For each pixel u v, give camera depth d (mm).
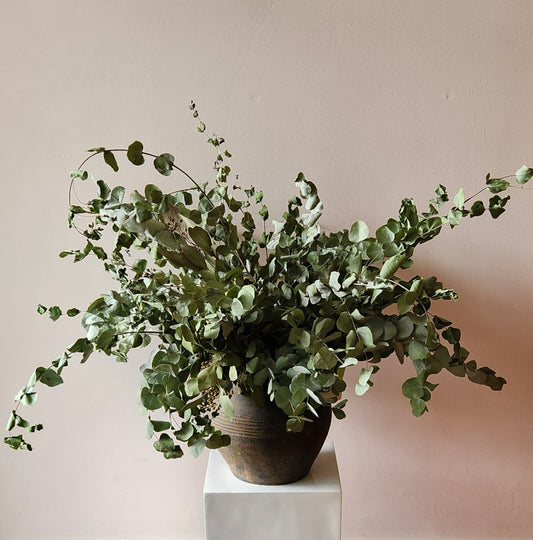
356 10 1527
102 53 1548
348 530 1662
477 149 1552
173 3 1536
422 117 1549
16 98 1560
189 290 1107
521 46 1527
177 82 1551
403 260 1086
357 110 1550
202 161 1566
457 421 1628
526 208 1562
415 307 1217
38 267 1601
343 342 1226
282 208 1573
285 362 1174
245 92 1550
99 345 1162
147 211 1090
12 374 1628
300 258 1268
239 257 1279
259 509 1284
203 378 1098
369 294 1199
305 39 1536
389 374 1613
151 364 1214
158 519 1663
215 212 1212
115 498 1661
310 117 1552
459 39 1529
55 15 1541
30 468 1655
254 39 1538
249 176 1566
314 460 1340
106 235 1592
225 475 1366
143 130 1562
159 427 1123
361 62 1539
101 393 1633
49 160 1572
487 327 1598
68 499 1662
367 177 1564
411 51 1534
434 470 1641
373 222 1574
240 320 1164
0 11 1541
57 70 1552
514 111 1542
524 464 1630
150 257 1594
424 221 1202
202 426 1153
